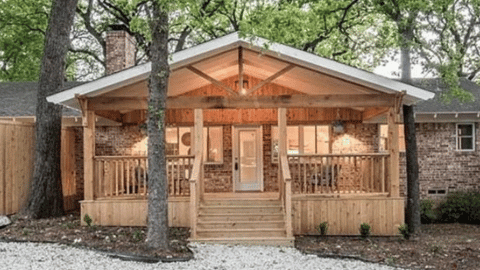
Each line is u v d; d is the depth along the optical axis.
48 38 12.72
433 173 15.23
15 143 12.57
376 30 20.72
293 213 11.22
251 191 14.85
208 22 20.08
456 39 21.30
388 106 10.76
